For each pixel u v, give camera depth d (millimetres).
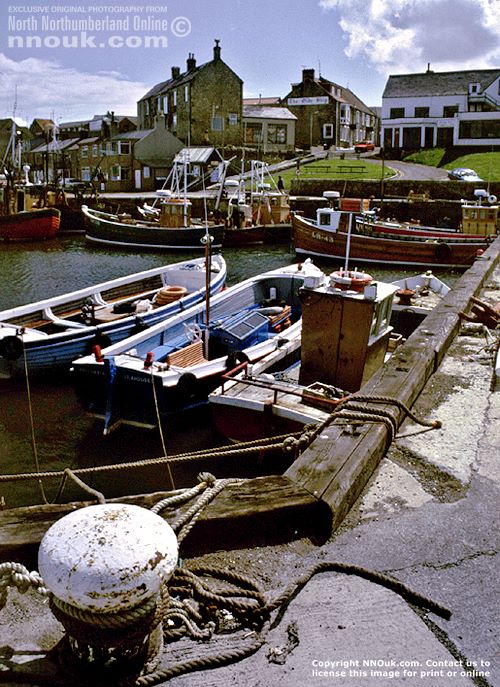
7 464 10000
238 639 2846
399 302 14227
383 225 29484
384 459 4559
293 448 4586
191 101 58312
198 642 2828
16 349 12039
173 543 2445
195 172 52562
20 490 9156
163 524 2502
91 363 10320
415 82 63875
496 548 3531
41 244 37531
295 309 15406
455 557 3449
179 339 12422
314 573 3254
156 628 2756
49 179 69688
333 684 2592
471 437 4957
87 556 2268
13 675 2576
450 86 62094
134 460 10070
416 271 28344
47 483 9359
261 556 3418
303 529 3631
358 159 59938
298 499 3600
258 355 10906
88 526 2395
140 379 10062
